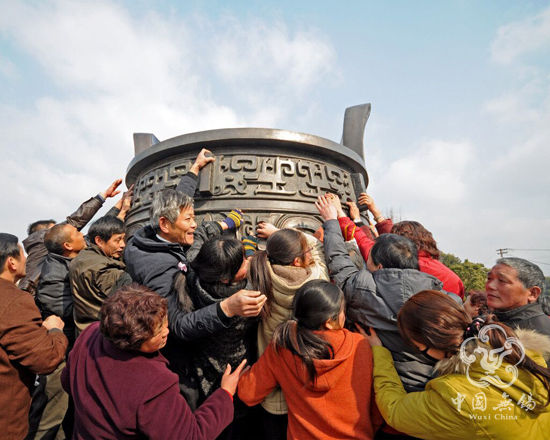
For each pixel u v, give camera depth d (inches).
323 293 80.4
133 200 197.9
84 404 68.4
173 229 102.0
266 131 169.3
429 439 69.5
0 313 86.8
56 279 128.0
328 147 182.1
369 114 268.4
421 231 127.7
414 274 85.8
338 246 105.8
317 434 78.2
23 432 94.0
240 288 88.4
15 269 101.1
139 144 269.0
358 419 77.8
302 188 173.0
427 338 71.1
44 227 199.2
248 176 165.3
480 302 120.7
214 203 162.4
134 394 65.9
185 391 94.6
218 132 168.9
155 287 92.2
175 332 85.3
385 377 81.0
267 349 87.7
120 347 68.2
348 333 85.2
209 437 71.1
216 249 82.3
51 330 106.0
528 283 94.4
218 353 91.7
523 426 62.5
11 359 88.6
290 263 92.2
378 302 85.6
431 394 69.7
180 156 181.5
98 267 113.3
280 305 90.4
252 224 158.2
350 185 201.9
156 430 64.4
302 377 79.8
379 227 179.5
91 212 181.2
